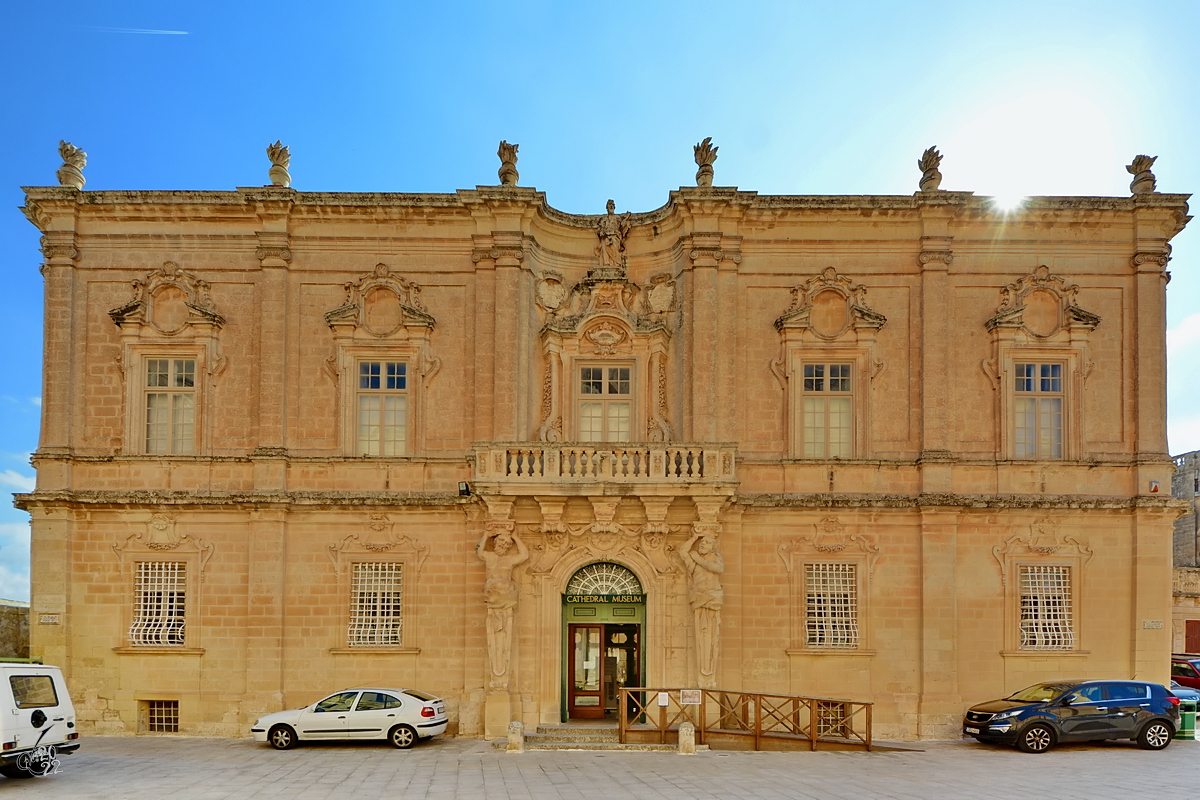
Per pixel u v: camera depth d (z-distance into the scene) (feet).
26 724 60.08
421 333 88.84
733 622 84.79
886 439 88.02
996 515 86.43
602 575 85.20
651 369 90.12
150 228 89.81
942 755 73.10
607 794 56.08
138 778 61.82
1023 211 88.74
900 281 89.56
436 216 89.45
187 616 85.20
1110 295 89.45
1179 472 161.68
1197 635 130.72
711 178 88.99
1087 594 86.07
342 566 86.07
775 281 89.86
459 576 86.12
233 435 88.02
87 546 86.17
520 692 82.17
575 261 93.50
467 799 54.60
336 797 55.26
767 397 88.84
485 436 86.99
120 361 88.38
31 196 88.02
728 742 77.46
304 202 88.43
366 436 89.04
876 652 84.94
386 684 84.79
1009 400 88.12
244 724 82.89
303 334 89.20
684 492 80.69
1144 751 74.84
